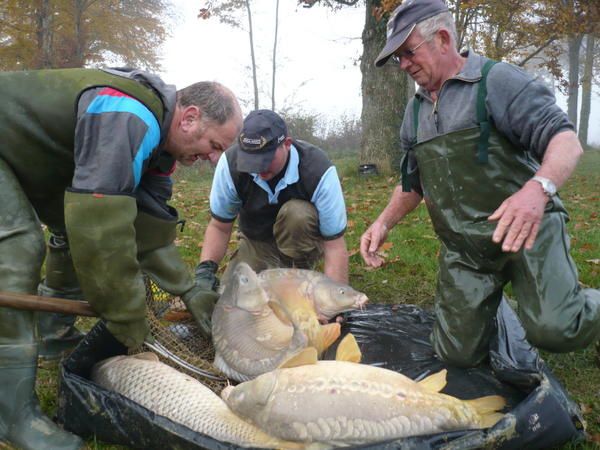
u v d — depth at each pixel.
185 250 2.61
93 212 1.08
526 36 6.81
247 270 1.36
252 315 1.33
